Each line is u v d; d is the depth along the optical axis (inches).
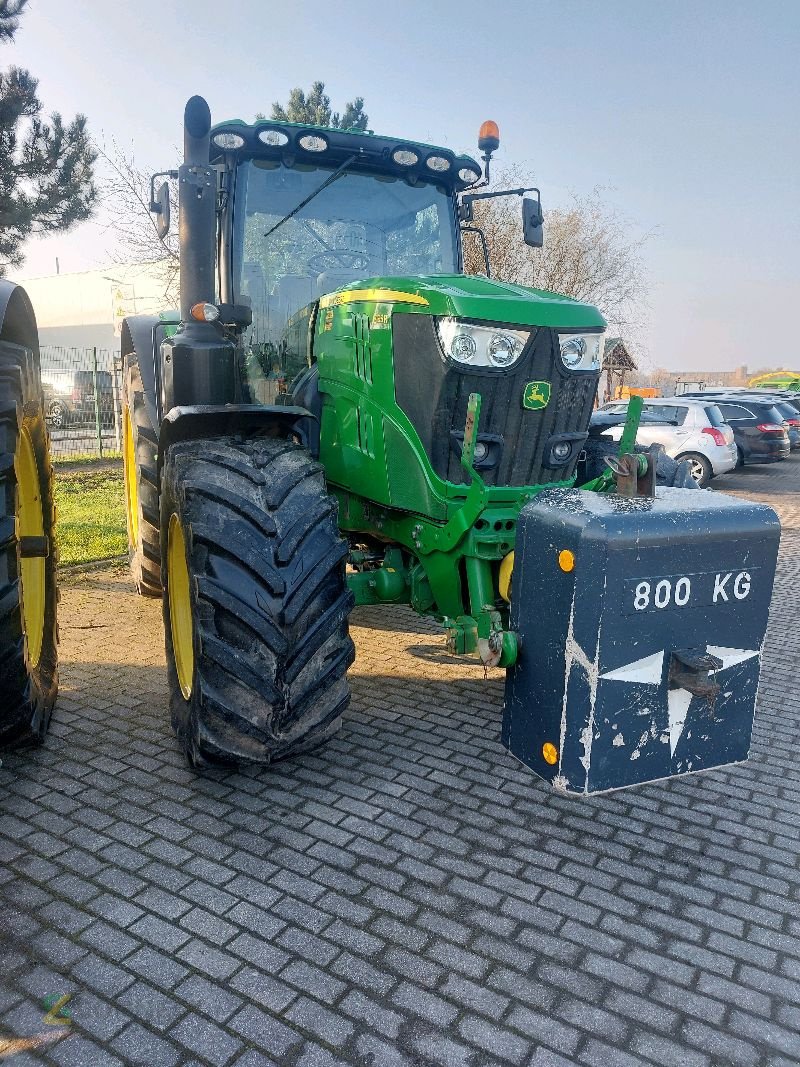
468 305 125.1
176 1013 82.3
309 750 119.8
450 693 166.1
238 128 160.7
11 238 546.6
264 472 120.7
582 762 114.3
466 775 130.9
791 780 133.6
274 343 174.4
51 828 113.0
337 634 117.6
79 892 99.7
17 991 84.6
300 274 174.4
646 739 116.3
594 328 134.2
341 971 88.4
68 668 173.3
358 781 128.2
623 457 120.7
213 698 109.6
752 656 120.4
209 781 126.4
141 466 200.7
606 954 92.4
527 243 176.9
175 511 123.7
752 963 91.7
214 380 138.7
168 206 177.0
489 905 99.7
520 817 119.0
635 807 123.3
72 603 221.5
